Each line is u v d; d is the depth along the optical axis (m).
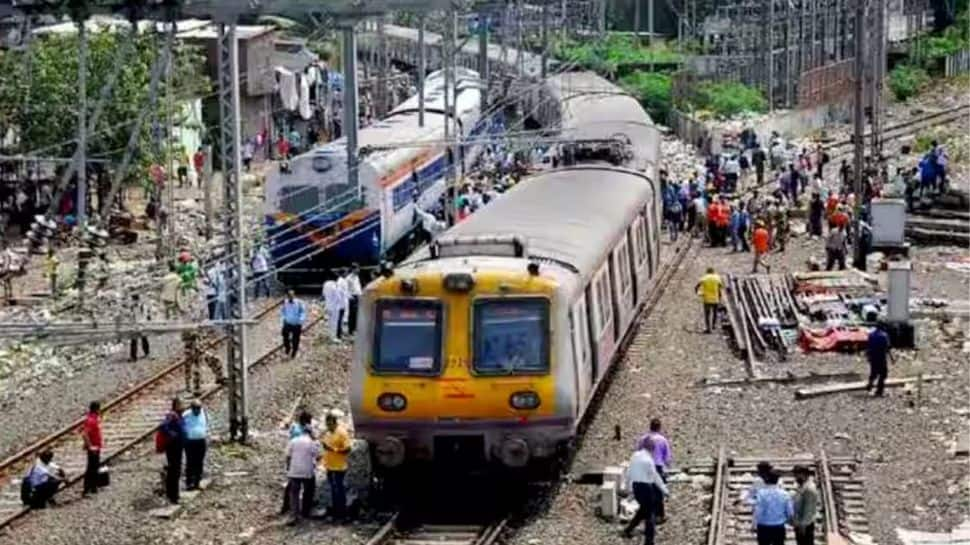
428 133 71.19
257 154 96.75
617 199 48.09
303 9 37.78
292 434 35.56
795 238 73.00
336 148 63.97
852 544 31.64
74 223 65.62
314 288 63.88
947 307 55.94
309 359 51.22
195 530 34.22
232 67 40.62
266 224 63.19
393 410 34.09
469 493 35.88
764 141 104.06
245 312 42.81
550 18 107.06
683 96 118.62
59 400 46.56
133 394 46.69
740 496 35.03
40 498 36.09
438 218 72.81
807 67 122.50
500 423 33.94
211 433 42.25
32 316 51.41
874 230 66.62
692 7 139.50
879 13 77.62
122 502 36.38
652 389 45.59
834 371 47.16
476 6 76.12
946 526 32.91
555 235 39.53
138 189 81.25
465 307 34.19
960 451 38.28
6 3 34.50
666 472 34.72
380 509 35.06
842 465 37.22
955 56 138.25
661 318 56.00
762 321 52.28
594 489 36.03
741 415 42.41
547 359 34.06
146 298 52.72
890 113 118.69
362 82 113.69
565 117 77.19
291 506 34.66
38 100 69.50
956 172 88.12
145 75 70.31
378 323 34.47
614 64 117.25
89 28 70.44
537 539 32.75
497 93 92.88
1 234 67.94
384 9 37.84
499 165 81.06
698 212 74.75
